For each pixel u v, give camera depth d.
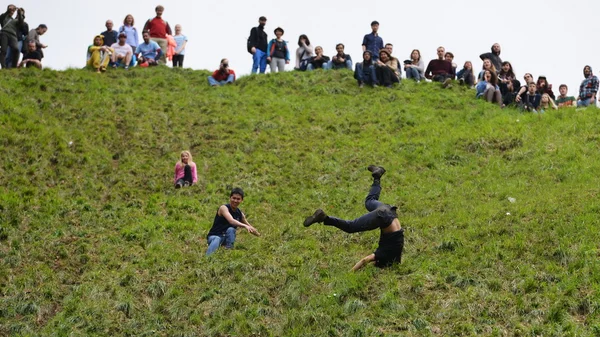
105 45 39.56
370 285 17.58
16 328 16.53
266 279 18.36
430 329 15.72
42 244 20.80
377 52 38.81
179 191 25.45
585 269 17.36
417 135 30.34
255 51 39.53
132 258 20.23
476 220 21.12
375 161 27.83
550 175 24.84
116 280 18.66
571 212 20.59
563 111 31.14
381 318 16.20
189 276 18.72
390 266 18.34
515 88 35.75
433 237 20.50
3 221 22.02
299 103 34.31
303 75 38.66
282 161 28.08
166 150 28.36
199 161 27.69
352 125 31.64
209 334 16.25
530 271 17.58
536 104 34.38
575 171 24.69
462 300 16.61
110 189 25.28
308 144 29.62
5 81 32.38
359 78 36.78
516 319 15.88
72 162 26.41
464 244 19.62
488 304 16.45
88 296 17.88
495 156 27.47
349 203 24.36
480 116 32.47
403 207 23.39
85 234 21.78
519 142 28.38
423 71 39.72
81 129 29.05
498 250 18.86
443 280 17.61
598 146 26.81
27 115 28.88
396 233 18.03
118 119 30.42
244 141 29.56
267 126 31.02
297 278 18.19
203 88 36.47
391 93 35.75
